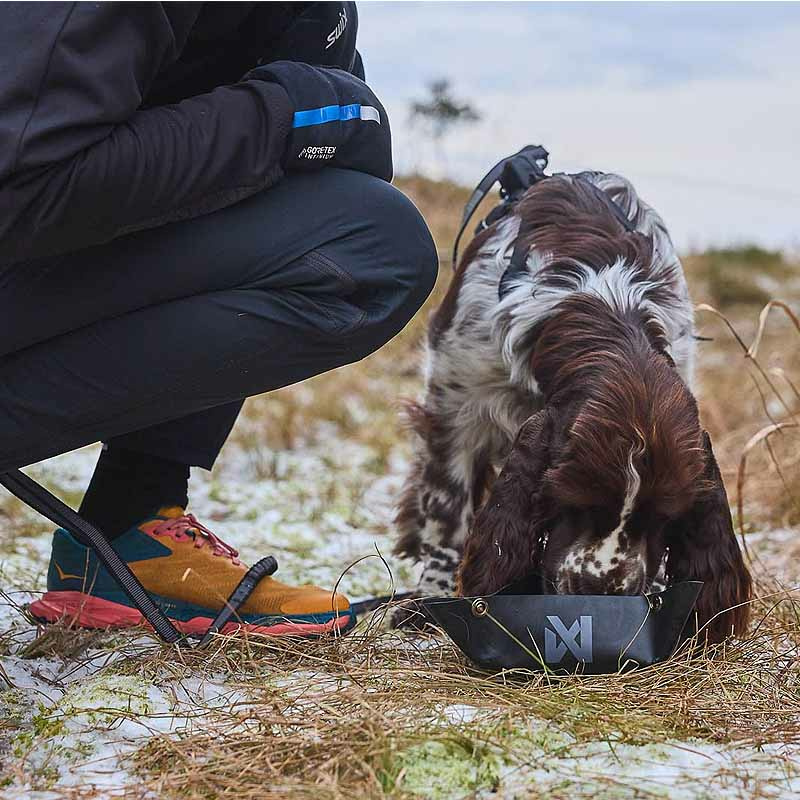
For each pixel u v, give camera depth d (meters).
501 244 1.59
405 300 1.25
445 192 4.71
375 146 1.25
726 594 1.39
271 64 1.20
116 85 1.08
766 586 1.62
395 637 1.43
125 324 1.20
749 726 1.21
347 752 1.11
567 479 1.32
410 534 1.71
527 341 1.48
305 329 1.22
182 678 1.30
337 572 1.77
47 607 1.45
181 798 1.08
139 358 1.20
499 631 1.30
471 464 1.67
